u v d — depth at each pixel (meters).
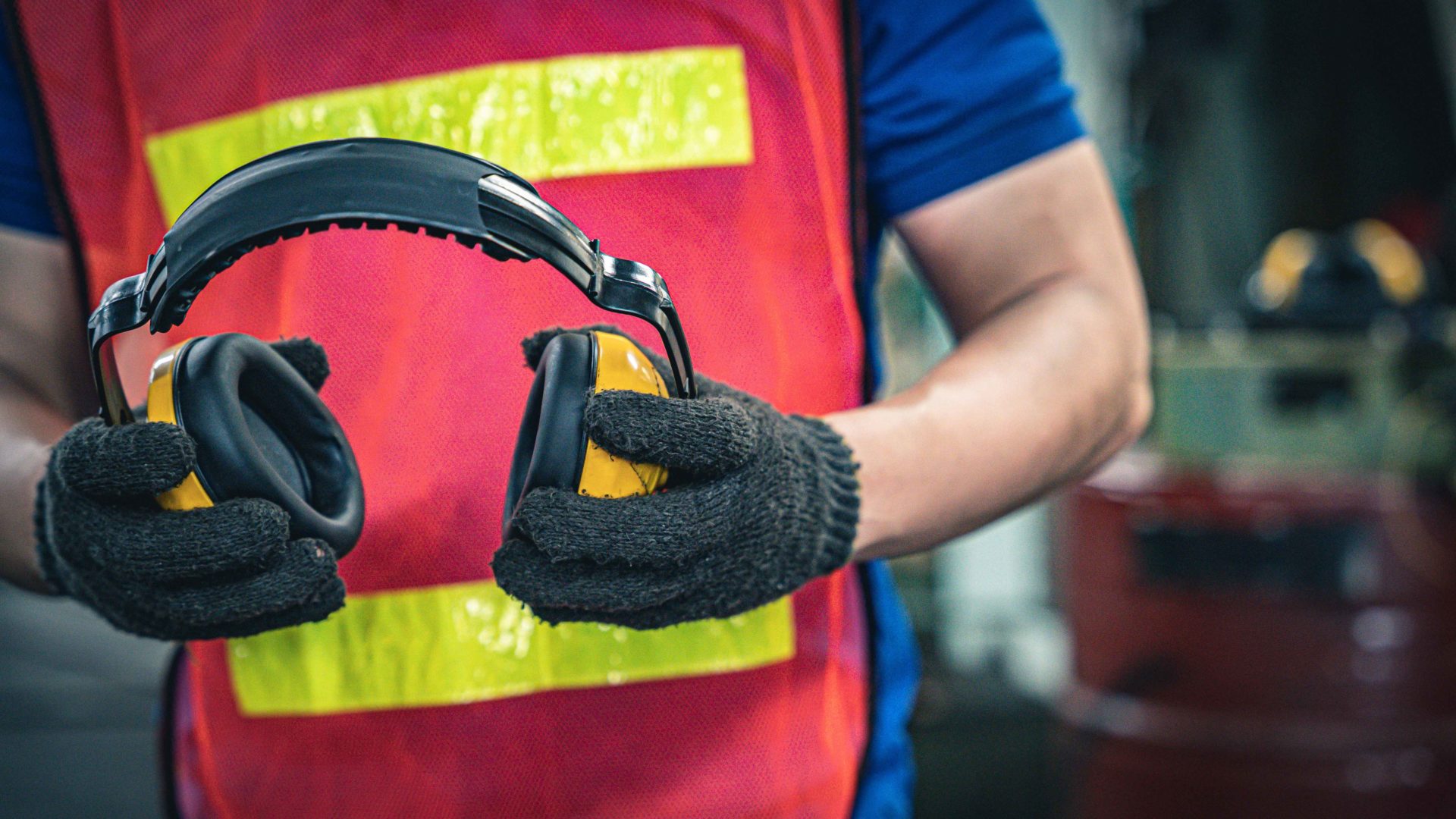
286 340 0.51
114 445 0.42
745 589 0.47
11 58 0.68
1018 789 2.84
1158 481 2.00
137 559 0.42
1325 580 1.84
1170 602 1.97
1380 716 1.84
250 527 0.42
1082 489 2.20
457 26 0.60
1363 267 1.98
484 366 0.60
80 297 0.68
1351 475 1.85
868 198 0.72
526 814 0.63
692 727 0.64
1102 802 2.13
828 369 0.65
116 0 0.64
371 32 0.60
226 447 0.43
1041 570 4.17
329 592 0.46
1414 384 1.83
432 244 0.60
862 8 0.67
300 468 0.48
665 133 0.61
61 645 4.55
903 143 0.68
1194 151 2.44
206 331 0.64
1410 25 2.29
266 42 0.61
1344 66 2.33
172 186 0.65
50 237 0.70
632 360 0.45
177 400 0.43
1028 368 0.64
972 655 3.94
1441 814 1.86
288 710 0.65
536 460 0.43
